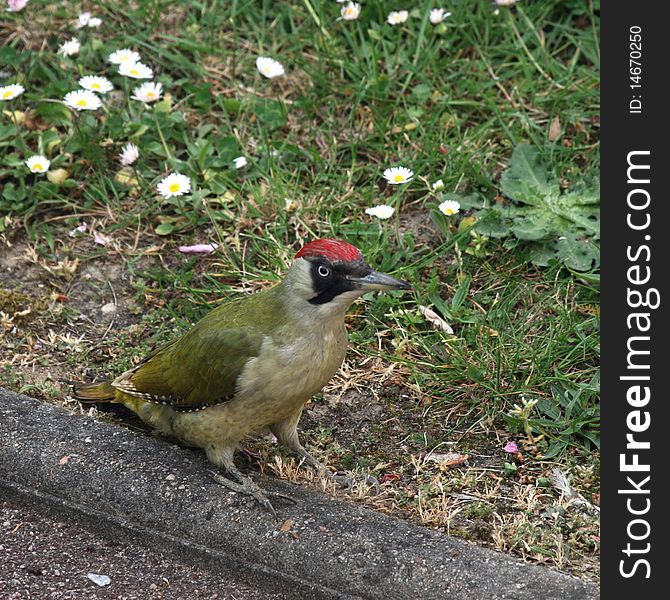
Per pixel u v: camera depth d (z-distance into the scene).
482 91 11.38
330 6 12.27
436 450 8.30
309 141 11.05
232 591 7.27
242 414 7.62
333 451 8.27
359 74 11.56
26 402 8.35
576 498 7.78
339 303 7.42
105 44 11.88
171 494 7.59
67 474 7.79
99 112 11.38
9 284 9.80
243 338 7.53
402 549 7.03
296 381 7.54
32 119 11.22
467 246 9.87
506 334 9.11
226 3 12.48
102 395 8.47
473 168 10.44
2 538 7.64
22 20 11.98
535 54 11.77
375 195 10.59
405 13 11.76
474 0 12.18
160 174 10.77
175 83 11.56
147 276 9.89
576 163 10.74
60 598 7.14
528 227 9.84
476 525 7.56
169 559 7.52
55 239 10.27
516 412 8.43
